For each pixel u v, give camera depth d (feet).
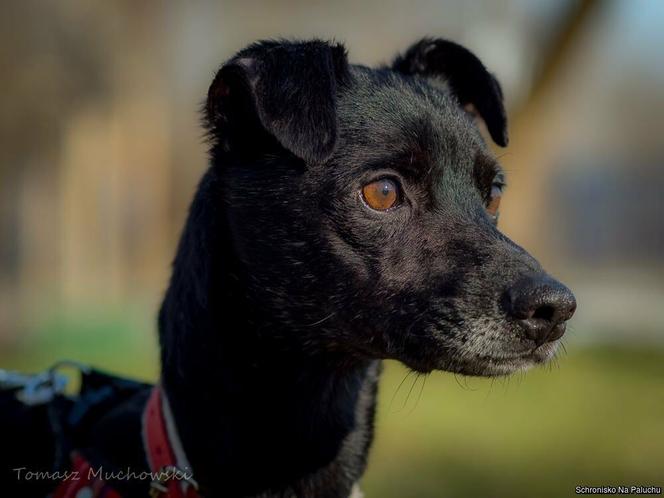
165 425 9.63
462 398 29.66
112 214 53.72
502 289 9.25
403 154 9.81
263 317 9.82
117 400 10.69
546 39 33.12
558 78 33.76
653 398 29.17
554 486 20.52
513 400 29.25
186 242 10.14
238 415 9.61
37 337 36.83
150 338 37.09
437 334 9.41
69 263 52.26
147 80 53.67
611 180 92.68
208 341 9.68
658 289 71.41
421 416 27.04
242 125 10.14
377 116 10.00
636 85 94.12
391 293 9.64
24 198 50.55
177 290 9.95
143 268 56.03
